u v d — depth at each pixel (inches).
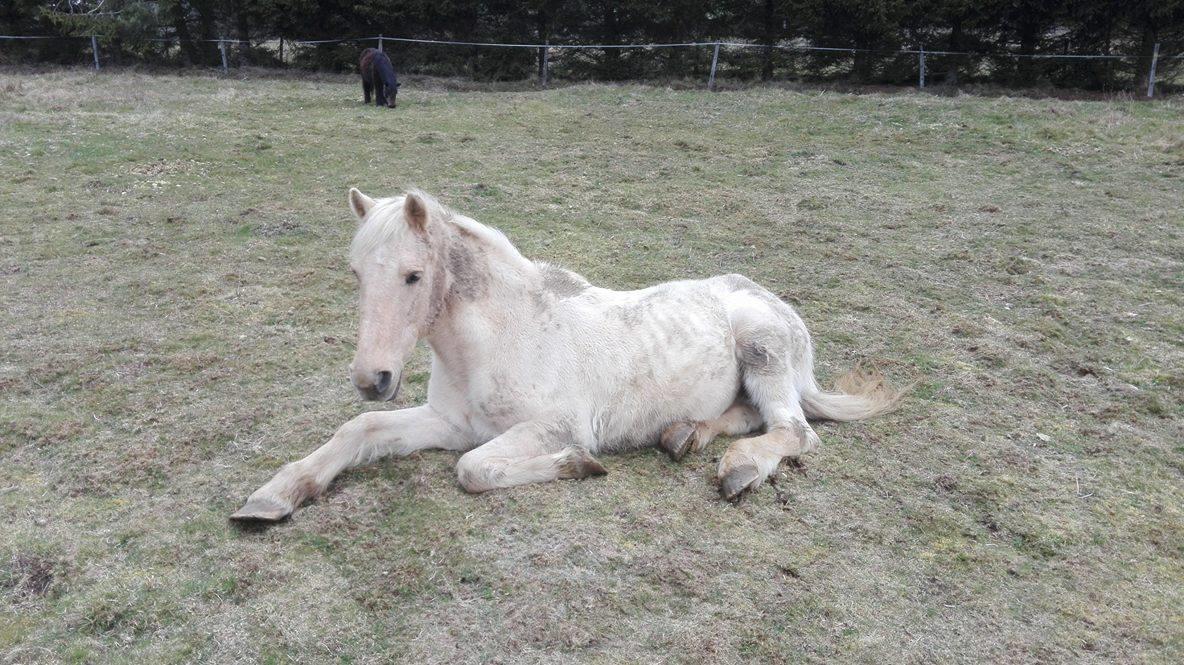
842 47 685.9
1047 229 301.7
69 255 262.7
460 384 141.0
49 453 150.1
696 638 105.2
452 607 110.0
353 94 615.8
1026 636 108.7
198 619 108.5
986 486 142.7
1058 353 201.0
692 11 712.4
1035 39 639.1
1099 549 127.2
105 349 193.8
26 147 390.0
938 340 208.5
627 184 364.8
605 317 147.9
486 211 319.6
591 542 122.4
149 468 144.0
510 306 139.5
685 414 154.4
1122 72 614.2
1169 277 253.8
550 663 100.9
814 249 281.0
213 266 255.3
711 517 131.1
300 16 781.3
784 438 147.4
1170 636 108.9
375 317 120.6
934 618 111.5
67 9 772.6
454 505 131.0
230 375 182.1
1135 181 366.0
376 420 141.7
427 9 765.3
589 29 768.3
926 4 629.3
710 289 163.6
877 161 408.2
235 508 132.6
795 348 162.7
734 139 453.4
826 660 103.1
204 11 789.2
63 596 113.1
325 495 135.0
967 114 493.0
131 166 369.7
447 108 545.6
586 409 143.0
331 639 105.1
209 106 526.6
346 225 299.1
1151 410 173.9
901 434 161.5
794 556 122.6
